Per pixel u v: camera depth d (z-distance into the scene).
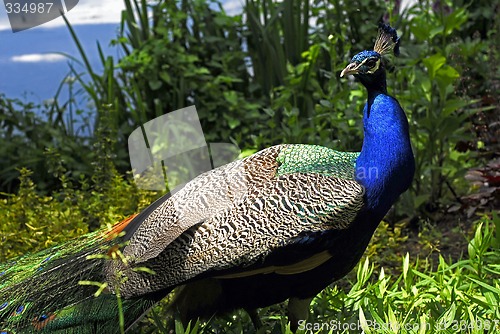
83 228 5.74
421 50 6.95
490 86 7.03
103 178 6.75
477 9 8.00
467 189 6.93
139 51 7.77
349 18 7.50
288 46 7.80
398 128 4.37
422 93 6.59
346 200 4.19
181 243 4.14
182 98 7.68
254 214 4.14
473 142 6.57
